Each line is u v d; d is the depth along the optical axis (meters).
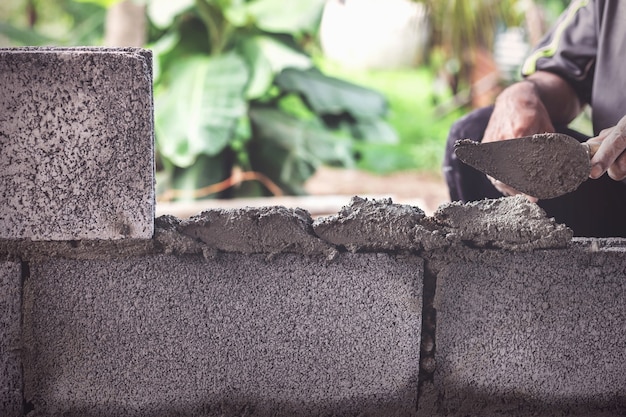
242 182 3.22
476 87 4.09
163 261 1.44
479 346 1.48
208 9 3.18
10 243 1.42
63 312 1.44
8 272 1.42
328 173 4.43
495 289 1.46
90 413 1.46
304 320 1.46
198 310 1.45
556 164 1.44
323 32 5.77
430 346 1.48
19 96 1.38
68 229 1.41
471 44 3.34
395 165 4.57
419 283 1.46
